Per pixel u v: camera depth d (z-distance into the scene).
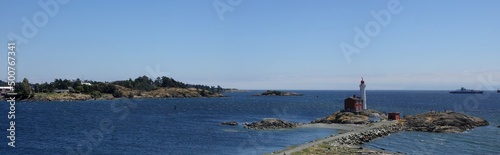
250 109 196.38
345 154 59.56
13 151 69.38
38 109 181.25
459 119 103.25
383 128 93.00
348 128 101.12
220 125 111.88
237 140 83.12
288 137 87.50
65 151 69.69
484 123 106.44
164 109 190.50
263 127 104.12
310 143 69.12
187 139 84.25
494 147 72.44
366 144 75.75
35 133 93.06
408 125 100.31
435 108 198.50
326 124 110.06
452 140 80.75
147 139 83.94
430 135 88.12
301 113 169.62
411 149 70.38
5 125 110.38
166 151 70.19
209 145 76.69
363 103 128.38
